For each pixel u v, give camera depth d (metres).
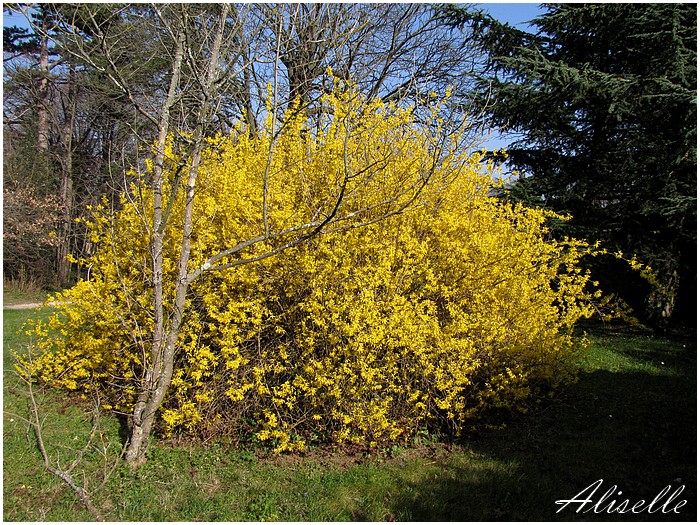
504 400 4.27
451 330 4.00
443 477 3.48
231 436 4.15
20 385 5.25
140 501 3.16
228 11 3.78
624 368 5.96
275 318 4.07
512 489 3.32
